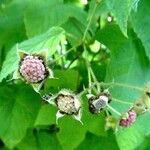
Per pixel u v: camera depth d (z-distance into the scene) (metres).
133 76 0.24
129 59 0.24
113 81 0.22
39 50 0.21
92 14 0.22
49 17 0.25
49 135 0.26
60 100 0.21
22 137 0.25
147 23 0.23
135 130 0.24
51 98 0.21
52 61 0.22
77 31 0.25
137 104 0.22
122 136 0.24
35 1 0.25
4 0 0.27
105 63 0.25
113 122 0.22
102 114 0.24
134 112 0.22
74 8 0.25
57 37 0.22
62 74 0.23
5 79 0.25
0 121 0.25
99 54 0.25
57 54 0.24
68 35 0.24
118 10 0.19
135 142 0.24
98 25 0.25
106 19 0.25
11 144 0.25
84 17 0.25
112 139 0.25
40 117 0.24
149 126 0.24
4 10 0.27
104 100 0.21
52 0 0.25
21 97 0.25
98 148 0.25
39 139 0.26
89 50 0.25
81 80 0.24
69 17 0.25
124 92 0.23
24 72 0.20
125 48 0.24
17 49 0.21
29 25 0.25
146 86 0.21
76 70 0.24
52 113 0.24
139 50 0.24
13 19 0.27
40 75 0.20
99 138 0.25
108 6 0.19
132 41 0.24
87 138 0.26
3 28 0.27
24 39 0.27
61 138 0.25
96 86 0.22
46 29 0.24
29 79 0.20
